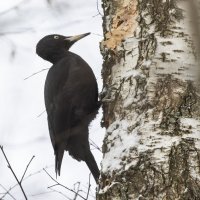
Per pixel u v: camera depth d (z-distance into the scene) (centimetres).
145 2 784
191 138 667
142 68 743
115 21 837
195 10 401
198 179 643
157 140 676
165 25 750
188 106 692
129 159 681
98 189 725
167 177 646
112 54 821
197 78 411
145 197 646
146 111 706
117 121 747
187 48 724
